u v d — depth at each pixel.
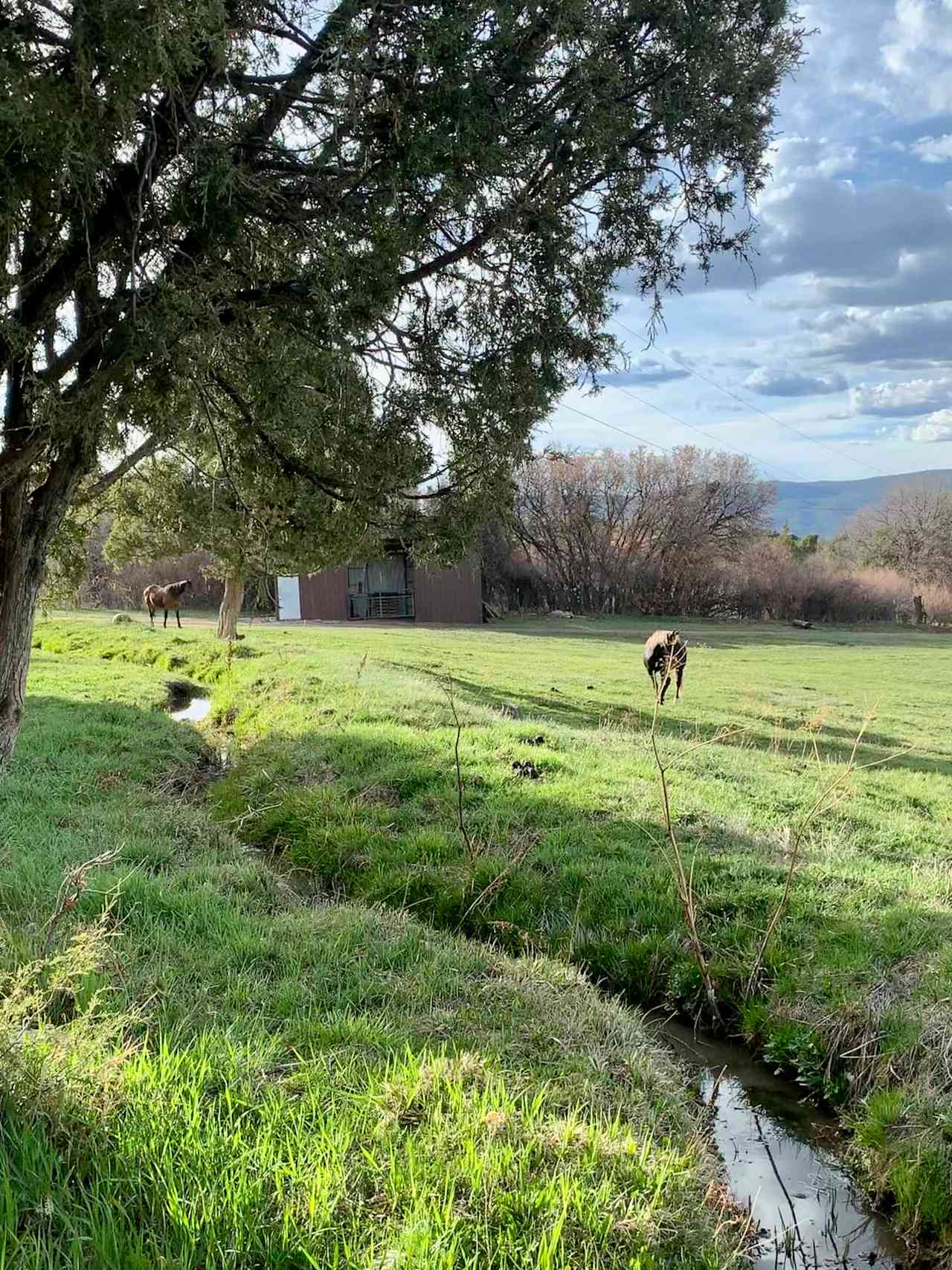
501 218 5.48
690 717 15.77
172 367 5.20
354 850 7.27
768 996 5.26
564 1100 3.64
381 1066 3.57
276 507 7.68
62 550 7.84
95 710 12.75
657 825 7.78
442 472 6.74
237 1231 2.39
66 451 6.48
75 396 5.23
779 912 5.43
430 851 7.12
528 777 9.12
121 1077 2.95
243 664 18.86
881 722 17.62
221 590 49.84
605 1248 2.71
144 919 4.91
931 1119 4.05
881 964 5.30
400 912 6.05
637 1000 5.58
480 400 6.05
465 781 8.70
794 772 11.11
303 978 4.45
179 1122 2.83
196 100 4.82
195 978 4.26
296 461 6.82
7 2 3.97
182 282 5.06
